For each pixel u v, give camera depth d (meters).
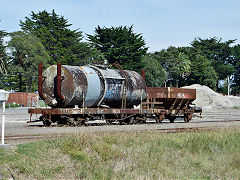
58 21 85.00
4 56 68.50
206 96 65.06
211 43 118.06
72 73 19.72
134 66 76.12
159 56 103.50
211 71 103.00
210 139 14.15
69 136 11.47
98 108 20.67
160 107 26.27
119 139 12.43
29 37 72.56
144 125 21.48
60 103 19.78
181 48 108.56
